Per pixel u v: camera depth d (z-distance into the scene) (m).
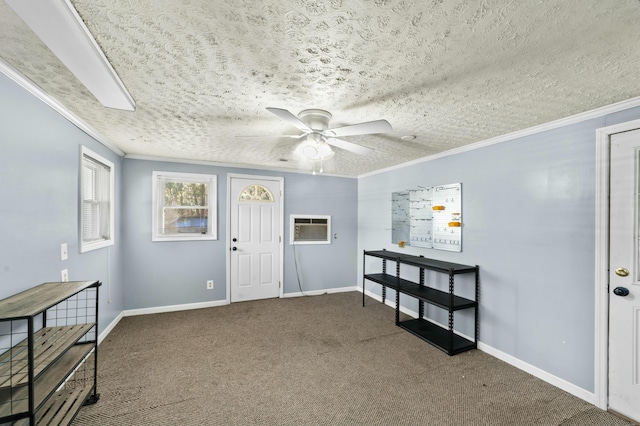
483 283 2.88
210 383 2.26
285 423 1.83
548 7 1.07
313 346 2.92
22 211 1.72
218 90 1.82
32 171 1.81
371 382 2.29
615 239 1.97
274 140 2.99
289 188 4.75
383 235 4.53
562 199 2.26
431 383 2.28
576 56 1.39
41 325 1.87
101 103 2.01
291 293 4.77
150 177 3.84
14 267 1.65
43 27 1.14
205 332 3.25
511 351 2.60
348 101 1.96
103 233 3.13
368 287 4.88
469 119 2.29
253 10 1.11
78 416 1.85
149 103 2.03
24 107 1.73
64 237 2.20
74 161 2.35
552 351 2.30
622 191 1.94
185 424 1.81
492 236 2.80
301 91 1.82
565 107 2.03
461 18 1.14
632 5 1.04
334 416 1.90
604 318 2.00
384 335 3.21
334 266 5.08
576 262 2.16
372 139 2.89
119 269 3.54
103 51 1.39
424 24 1.18
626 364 1.92
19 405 1.28
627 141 1.92
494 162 2.80
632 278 1.90
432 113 2.16
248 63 1.50
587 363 2.09
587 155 2.11
